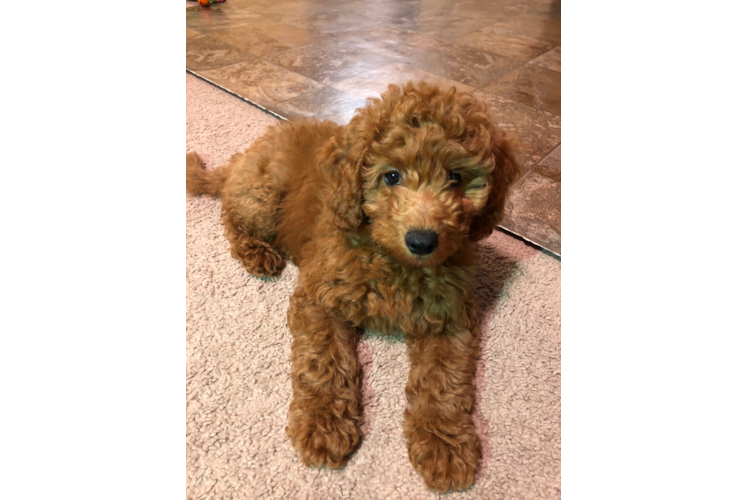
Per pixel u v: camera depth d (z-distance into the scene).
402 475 0.38
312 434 0.38
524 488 0.37
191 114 0.83
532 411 0.42
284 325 0.49
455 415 0.39
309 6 1.50
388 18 1.41
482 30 1.33
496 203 0.41
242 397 0.42
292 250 0.53
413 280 0.42
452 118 0.36
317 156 0.42
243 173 0.55
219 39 1.19
